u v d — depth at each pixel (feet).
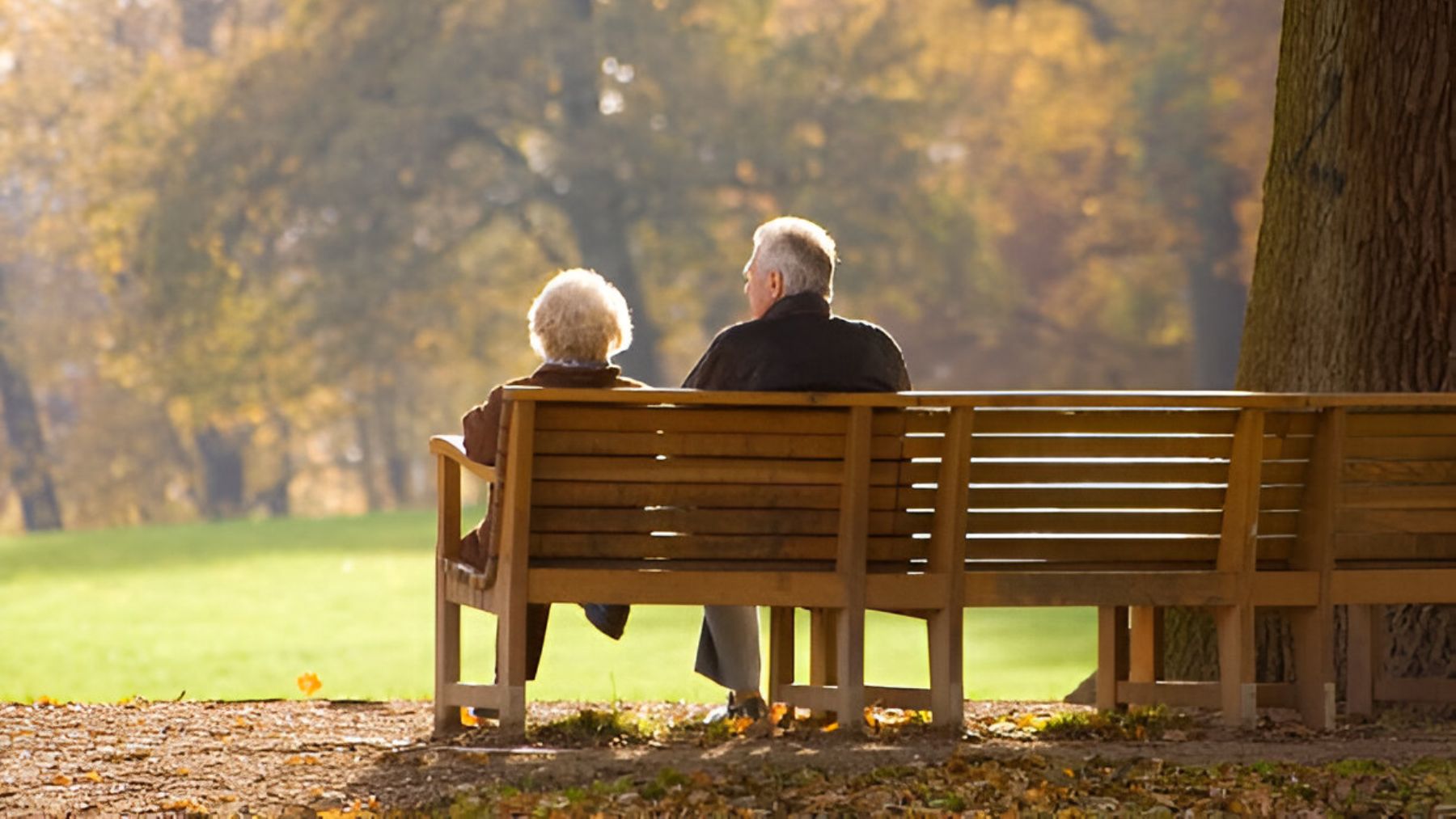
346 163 278.05
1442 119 51.11
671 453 41.47
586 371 44.09
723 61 283.59
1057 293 305.73
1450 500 44.45
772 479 41.81
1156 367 307.17
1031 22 289.33
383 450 398.21
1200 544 43.70
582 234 287.28
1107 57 286.46
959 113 291.79
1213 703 45.78
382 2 282.56
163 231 282.77
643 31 284.20
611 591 41.16
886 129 282.36
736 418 41.50
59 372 359.66
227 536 204.23
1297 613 44.11
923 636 116.16
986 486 42.65
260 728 46.98
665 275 287.69
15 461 373.61
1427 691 46.85
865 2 293.43
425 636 111.55
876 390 43.55
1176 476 43.27
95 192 304.50
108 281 310.45
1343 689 51.16
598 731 44.34
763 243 44.34
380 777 38.86
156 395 336.29
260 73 286.25
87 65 323.78
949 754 39.68
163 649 102.99
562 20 284.20
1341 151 53.11
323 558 175.42
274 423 382.83
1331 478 43.37
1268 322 54.85
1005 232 301.63
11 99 321.11
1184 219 287.28
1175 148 278.67
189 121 287.69
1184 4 283.79
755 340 43.19
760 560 42.09
